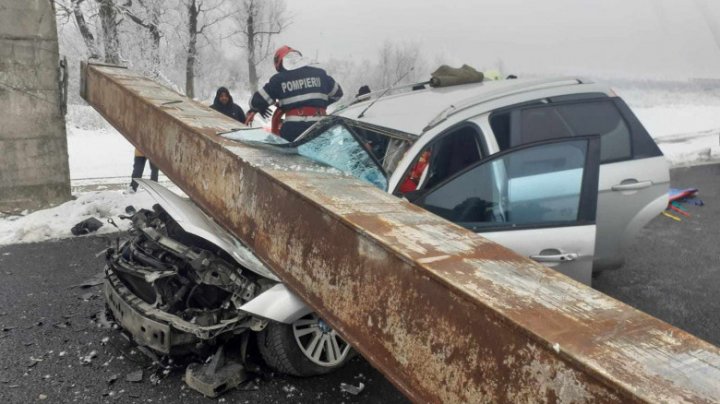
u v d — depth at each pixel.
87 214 6.11
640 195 4.09
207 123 4.08
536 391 1.54
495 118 3.83
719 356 1.48
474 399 1.73
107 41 14.87
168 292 2.94
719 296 4.73
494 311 1.66
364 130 3.87
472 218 3.13
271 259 2.85
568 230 3.13
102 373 3.12
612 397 1.35
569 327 1.59
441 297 1.86
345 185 2.89
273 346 2.99
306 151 3.42
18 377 3.05
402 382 2.01
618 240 4.09
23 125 6.12
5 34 5.87
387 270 2.10
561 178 3.23
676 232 6.70
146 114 4.71
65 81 6.30
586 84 4.41
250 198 3.04
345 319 2.32
